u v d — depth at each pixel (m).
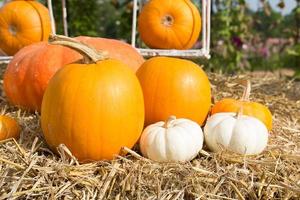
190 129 1.20
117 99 1.15
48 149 1.22
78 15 3.05
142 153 1.22
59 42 1.15
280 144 1.35
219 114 1.28
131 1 2.87
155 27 1.84
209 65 2.87
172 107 1.30
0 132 1.27
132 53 1.53
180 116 1.31
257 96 1.85
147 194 1.08
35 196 1.07
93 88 1.15
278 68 4.36
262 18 3.94
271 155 1.25
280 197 1.10
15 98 1.52
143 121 1.22
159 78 1.31
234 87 1.94
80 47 1.17
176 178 1.10
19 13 1.84
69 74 1.16
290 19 3.69
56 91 1.16
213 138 1.24
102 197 1.07
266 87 2.04
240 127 1.22
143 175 1.10
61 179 1.10
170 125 1.21
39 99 1.48
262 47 4.25
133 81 1.19
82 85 1.15
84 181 1.09
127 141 1.18
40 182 1.08
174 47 1.87
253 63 3.53
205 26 1.90
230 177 1.10
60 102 1.15
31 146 1.24
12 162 1.13
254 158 1.21
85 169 1.14
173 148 1.17
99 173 1.14
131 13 2.87
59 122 1.15
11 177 1.08
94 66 1.17
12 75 1.51
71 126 1.15
